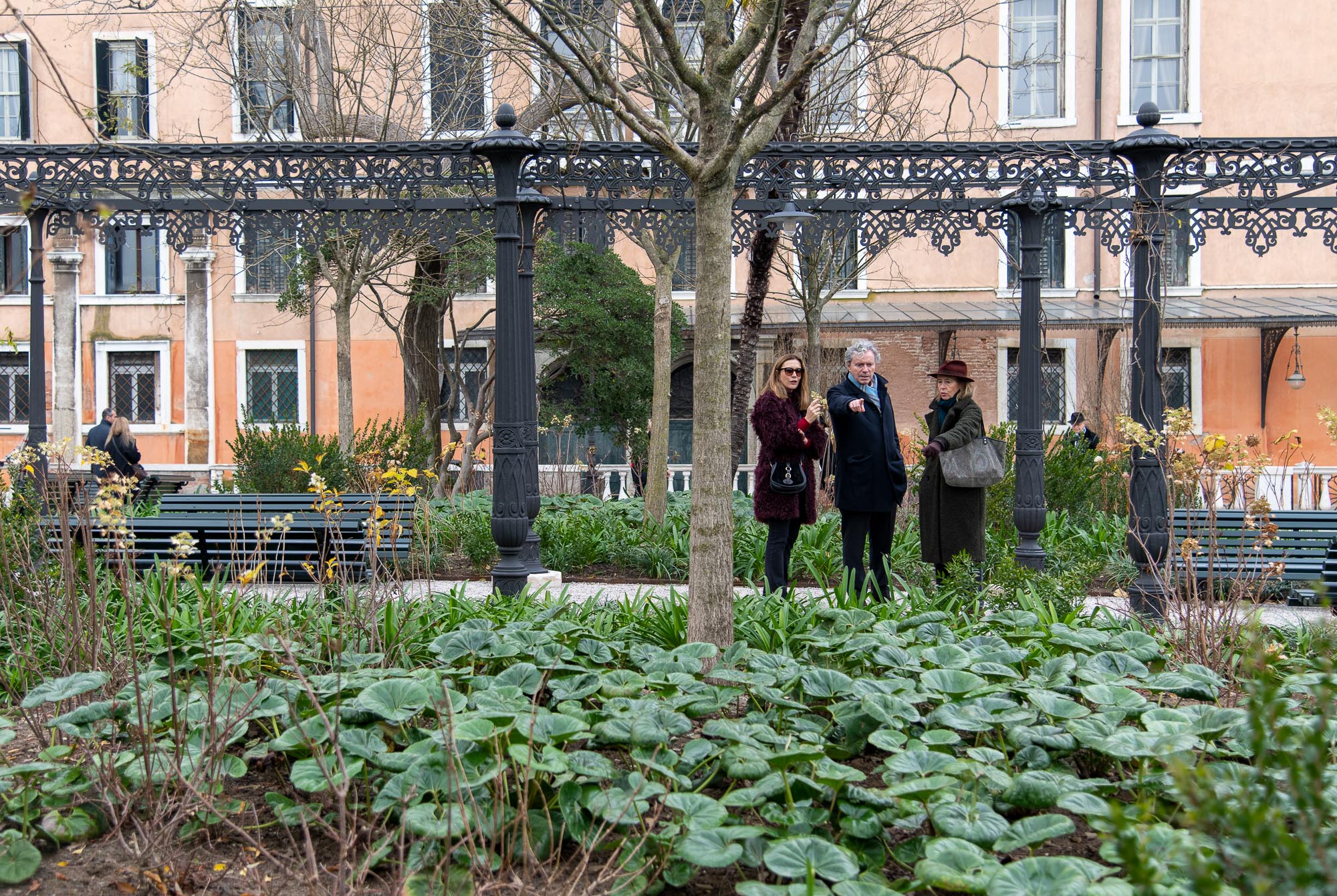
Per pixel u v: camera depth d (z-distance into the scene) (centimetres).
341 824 306
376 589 645
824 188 891
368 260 1725
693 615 539
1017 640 544
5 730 400
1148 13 2422
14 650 536
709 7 558
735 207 885
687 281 2591
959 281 2483
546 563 1125
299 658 489
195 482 2647
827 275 1794
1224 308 2325
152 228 873
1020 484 973
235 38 1822
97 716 385
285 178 868
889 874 352
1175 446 706
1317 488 1686
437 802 337
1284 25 2398
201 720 400
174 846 356
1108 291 2447
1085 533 1162
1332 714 284
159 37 2062
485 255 1964
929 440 862
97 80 2498
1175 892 271
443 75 1861
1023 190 887
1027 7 2402
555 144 864
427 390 2147
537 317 2223
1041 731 395
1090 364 2406
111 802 358
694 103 658
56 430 2638
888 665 477
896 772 362
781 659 471
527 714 383
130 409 2762
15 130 2548
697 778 403
